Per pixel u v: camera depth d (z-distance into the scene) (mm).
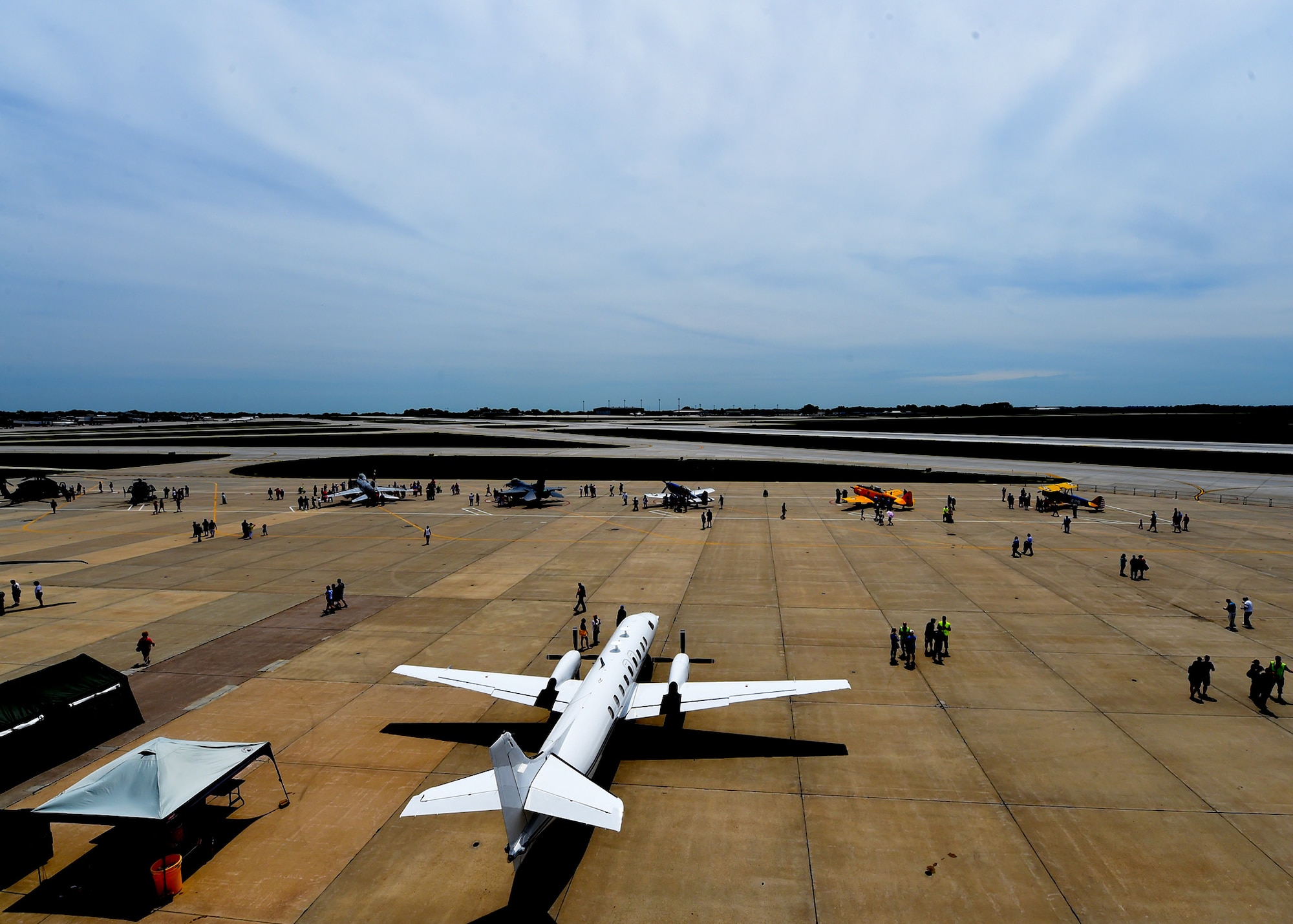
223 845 15867
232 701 23609
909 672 25281
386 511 68062
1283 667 21781
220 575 41812
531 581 39531
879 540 50594
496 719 22078
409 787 18188
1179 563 41750
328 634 30578
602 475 99750
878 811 16703
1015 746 19750
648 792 17703
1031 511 63719
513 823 12945
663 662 26562
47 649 29141
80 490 85562
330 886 14469
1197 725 20797
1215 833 15617
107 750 20141
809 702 22875
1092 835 15625
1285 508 63562
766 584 38188
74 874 14961
